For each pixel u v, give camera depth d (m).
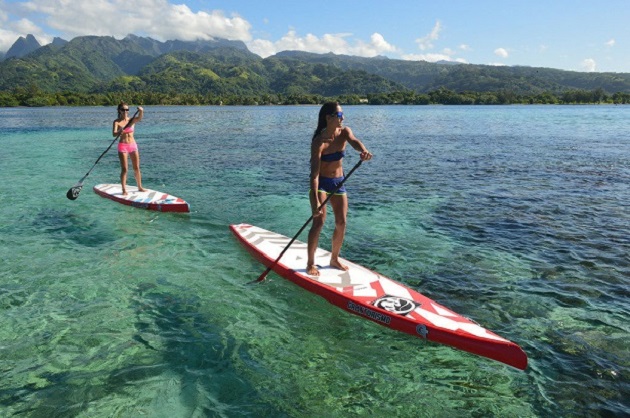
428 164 17.23
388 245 7.67
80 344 4.47
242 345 4.53
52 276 6.16
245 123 50.75
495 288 5.95
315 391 3.84
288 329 4.88
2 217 9.16
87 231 8.31
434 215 9.62
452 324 4.71
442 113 88.69
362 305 5.16
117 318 5.02
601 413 3.58
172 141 27.55
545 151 21.62
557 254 7.17
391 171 15.56
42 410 3.51
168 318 5.05
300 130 38.62
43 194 11.43
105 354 4.30
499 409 3.64
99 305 5.33
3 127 40.88
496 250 7.40
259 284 6.02
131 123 10.58
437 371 4.17
